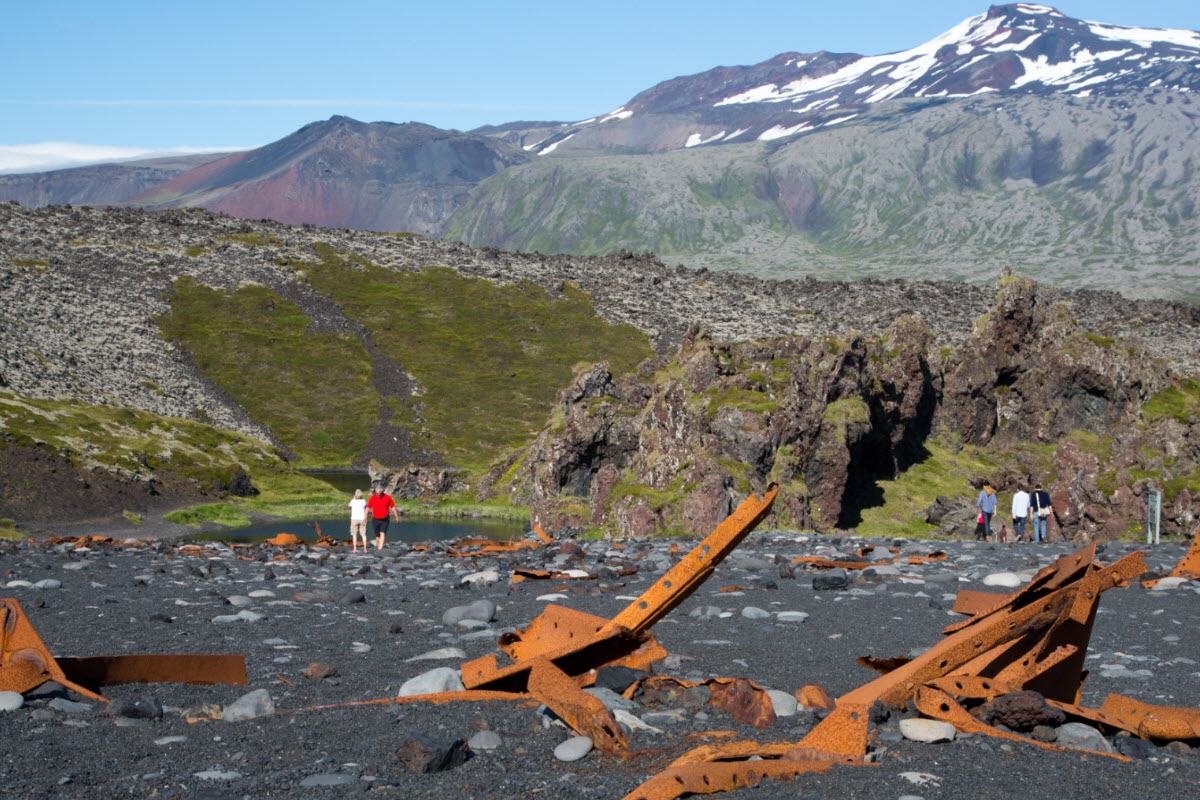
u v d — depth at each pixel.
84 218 149.75
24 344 92.00
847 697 6.38
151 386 99.62
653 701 6.74
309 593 12.94
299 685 7.44
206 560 18.48
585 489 43.56
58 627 10.16
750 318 143.75
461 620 10.75
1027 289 54.00
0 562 17.02
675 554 18.86
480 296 148.12
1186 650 9.45
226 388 108.44
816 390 43.06
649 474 38.06
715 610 11.68
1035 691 6.27
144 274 133.38
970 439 53.94
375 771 5.12
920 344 52.06
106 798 4.61
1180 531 35.22
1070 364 53.16
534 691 5.86
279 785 4.86
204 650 9.00
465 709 6.40
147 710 6.24
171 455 60.00
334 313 135.12
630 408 44.59
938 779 4.90
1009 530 35.81
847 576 15.20
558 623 7.12
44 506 45.94
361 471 92.38
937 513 42.84
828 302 152.38
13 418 55.28
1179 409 51.88
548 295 151.25
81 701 6.50
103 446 56.38
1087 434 47.12
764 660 8.71
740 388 39.41
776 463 37.78
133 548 21.52
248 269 142.75
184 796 4.64
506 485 60.50
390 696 7.03
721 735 5.82
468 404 114.12
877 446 48.44
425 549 23.28
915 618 11.34
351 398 112.25
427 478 63.16
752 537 24.69
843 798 4.62
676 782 4.52
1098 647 9.62
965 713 5.82
